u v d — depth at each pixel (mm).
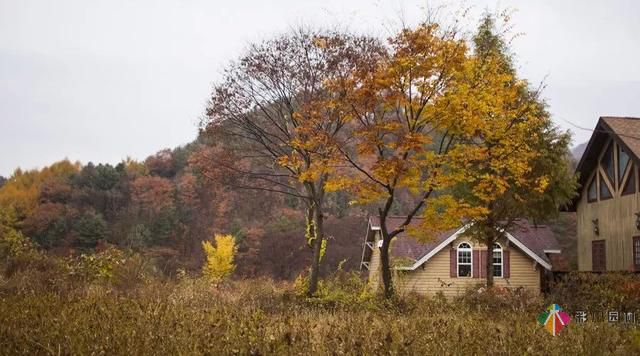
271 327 9227
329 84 19578
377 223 33750
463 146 18406
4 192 79688
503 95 18812
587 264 28969
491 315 16000
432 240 19750
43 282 17156
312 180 21266
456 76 18422
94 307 10117
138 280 19078
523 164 19016
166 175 86375
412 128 18516
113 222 72125
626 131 25734
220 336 8078
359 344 7711
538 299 18797
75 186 79125
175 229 67438
